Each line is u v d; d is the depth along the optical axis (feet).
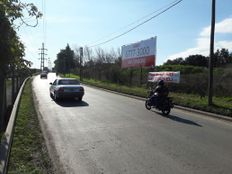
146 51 115.24
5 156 20.43
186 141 30.99
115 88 105.70
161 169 22.31
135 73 135.23
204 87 77.15
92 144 29.43
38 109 54.08
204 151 27.22
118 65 161.48
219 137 33.19
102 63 192.75
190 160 24.49
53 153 26.21
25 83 136.05
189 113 53.16
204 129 37.83
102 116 47.01
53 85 73.67
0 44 20.62
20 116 41.63
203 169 22.33
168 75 87.04
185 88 85.81
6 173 19.12
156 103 51.13
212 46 57.26
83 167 22.80
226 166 23.06
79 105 61.00
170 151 27.12
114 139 31.53
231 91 71.61
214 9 56.90
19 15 22.31
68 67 394.73
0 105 32.37
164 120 44.42
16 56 23.57
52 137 32.19
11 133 27.78
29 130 33.09
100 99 74.54
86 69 238.68
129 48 132.87
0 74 27.71
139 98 77.82
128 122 41.98
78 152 26.68
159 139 31.76
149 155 25.85
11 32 21.21
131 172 21.70
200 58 215.72
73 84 71.51
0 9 20.27
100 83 149.69
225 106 54.95
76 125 39.22
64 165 23.17
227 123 42.98
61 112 50.80
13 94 60.18
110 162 23.98
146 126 39.17
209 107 53.83
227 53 228.02
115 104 63.93
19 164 21.48
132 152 26.73
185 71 120.26
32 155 24.26
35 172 19.84
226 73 76.59
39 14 23.72
